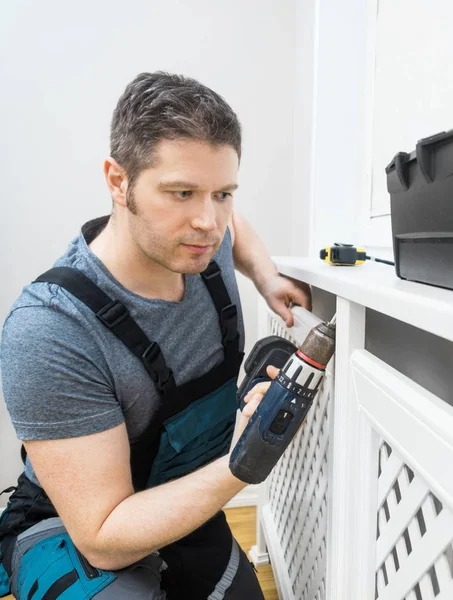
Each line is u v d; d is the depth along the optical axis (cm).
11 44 144
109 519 69
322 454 87
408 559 54
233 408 96
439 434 43
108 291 76
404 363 74
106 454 72
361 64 126
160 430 84
